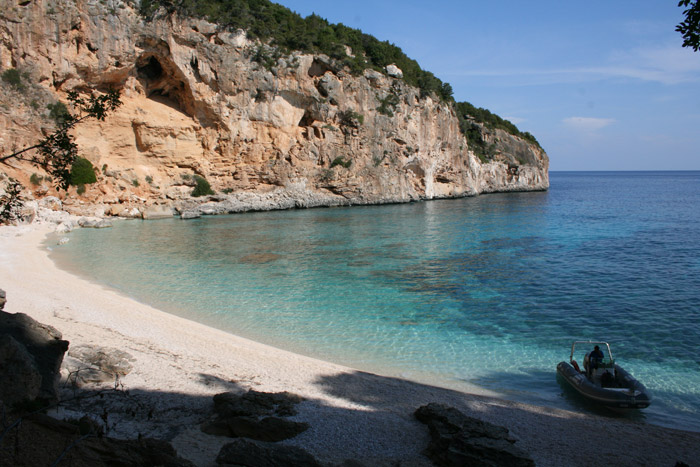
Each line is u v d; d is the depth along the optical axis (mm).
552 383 12914
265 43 61094
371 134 71312
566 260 29125
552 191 117500
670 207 67438
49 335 10273
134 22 51094
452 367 13852
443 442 8383
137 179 53719
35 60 45625
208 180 59844
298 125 67188
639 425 10469
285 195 64188
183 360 13047
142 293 21125
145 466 6559
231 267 26781
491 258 29938
